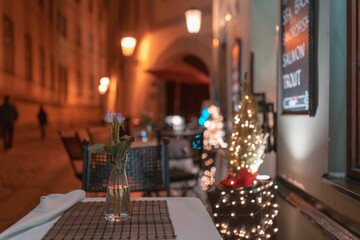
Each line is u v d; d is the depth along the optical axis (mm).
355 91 2596
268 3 5797
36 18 18516
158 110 23219
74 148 4664
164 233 1683
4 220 4016
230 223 3029
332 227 2502
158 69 14719
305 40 3213
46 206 1979
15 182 6680
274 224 3111
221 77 10016
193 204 2193
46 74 20219
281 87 4027
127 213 1868
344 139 2740
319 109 2949
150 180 3047
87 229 1741
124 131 1924
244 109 3424
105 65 33906
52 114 21156
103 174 2920
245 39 6324
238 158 3377
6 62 14445
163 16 20938
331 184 2570
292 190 3596
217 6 10992
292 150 3641
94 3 31141
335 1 2756
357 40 2562
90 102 30250
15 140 14867
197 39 18344
